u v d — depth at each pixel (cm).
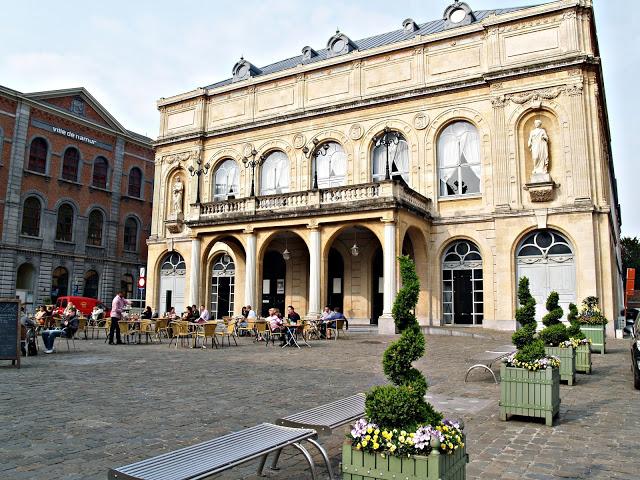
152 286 3425
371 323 2670
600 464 536
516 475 501
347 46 3055
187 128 3419
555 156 2328
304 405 791
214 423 677
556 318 1115
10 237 3534
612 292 2183
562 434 655
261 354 1512
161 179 3503
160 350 1639
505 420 724
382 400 398
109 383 978
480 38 2550
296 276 2947
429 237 2542
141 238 4559
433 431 380
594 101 2281
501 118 2427
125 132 4434
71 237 3969
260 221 2512
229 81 3544
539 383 705
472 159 2538
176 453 399
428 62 2659
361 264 2719
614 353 1600
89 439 596
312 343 1866
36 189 3731
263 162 3128
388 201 2175
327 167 2895
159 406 776
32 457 529
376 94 2750
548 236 2305
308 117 2928
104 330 2716
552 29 2364
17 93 3616
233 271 3219
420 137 2630
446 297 2523
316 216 2364
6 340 1179
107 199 4266
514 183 2377
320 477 496
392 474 376
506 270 2336
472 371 1159
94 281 4150
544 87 2352
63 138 3947
